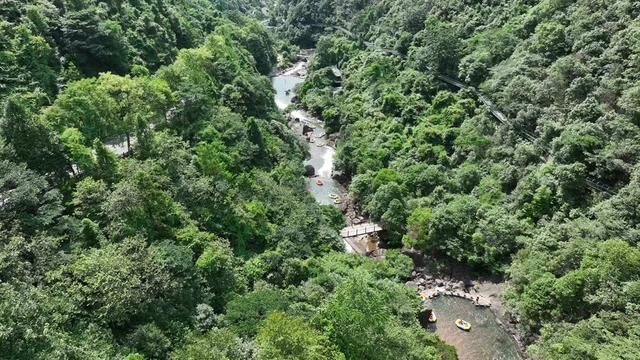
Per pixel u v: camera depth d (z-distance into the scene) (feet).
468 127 363.97
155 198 215.51
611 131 265.13
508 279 272.10
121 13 393.50
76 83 265.13
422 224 301.84
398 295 242.17
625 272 206.18
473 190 321.73
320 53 637.71
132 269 176.14
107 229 198.80
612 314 195.93
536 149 302.66
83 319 159.84
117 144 277.03
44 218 181.47
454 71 428.56
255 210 272.31
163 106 298.15
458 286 283.38
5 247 158.61
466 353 237.66
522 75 343.05
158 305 178.50
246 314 187.83
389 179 346.54
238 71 426.51
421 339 220.02
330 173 417.08
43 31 309.83
